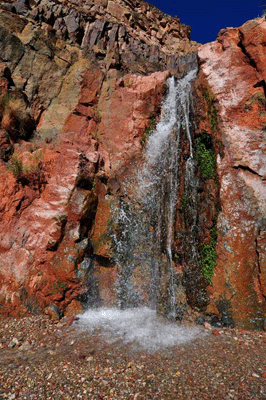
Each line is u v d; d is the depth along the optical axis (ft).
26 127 27.20
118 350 16.51
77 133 28.27
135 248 24.35
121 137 28.48
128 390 13.14
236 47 23.22
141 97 28.68
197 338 18.02
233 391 12.99
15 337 17.94
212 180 22.09
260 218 20.33
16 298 20.40
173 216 23.08
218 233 21.04
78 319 20.45
